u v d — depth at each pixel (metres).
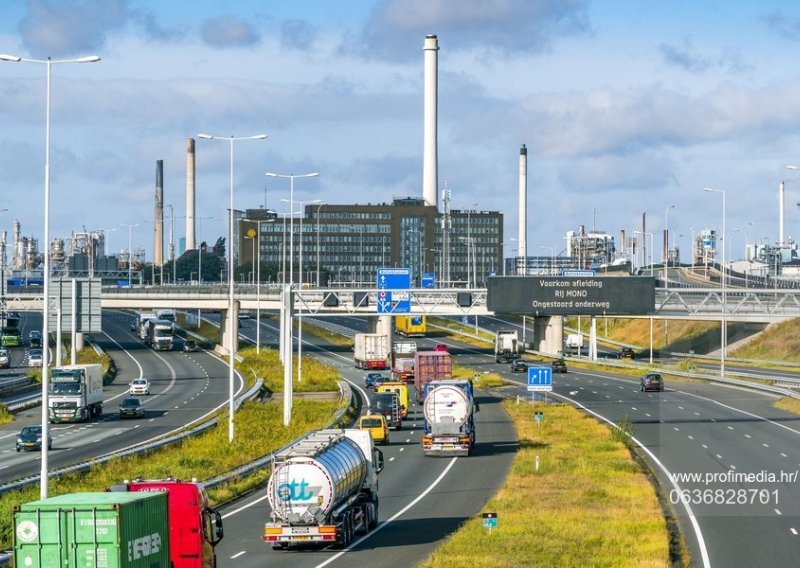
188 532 60.09
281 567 70.44
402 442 149.50
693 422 158.62
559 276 158.25
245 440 144.38
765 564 69.94
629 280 157.75
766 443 128.75
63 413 176.00
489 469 120.75
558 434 151.62
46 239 91.56
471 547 75.25
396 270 166.50
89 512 49.78
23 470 122.44
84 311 170.75
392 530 85.56
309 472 76.06
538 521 85.44
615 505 92.88
